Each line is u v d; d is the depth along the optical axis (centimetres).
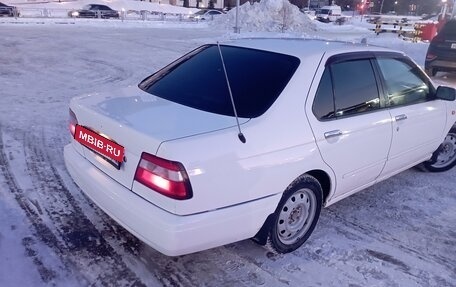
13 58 1147
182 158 228
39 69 995
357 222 359
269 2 3164
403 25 2633
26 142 495
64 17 3150
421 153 425
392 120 359
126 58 1258
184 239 233
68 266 278
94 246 301
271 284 275
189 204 233
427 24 2161
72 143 319
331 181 315
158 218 232
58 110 642
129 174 252
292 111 282
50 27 2388
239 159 248
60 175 412
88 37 1872
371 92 346
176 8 5153
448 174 480
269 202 269
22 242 298
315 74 302
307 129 287
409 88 391
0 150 465
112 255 293
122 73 1002
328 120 304
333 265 298
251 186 257
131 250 300
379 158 358
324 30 3388
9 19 2634
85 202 362
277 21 3123
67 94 753
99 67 1070
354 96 329
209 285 271
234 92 291
